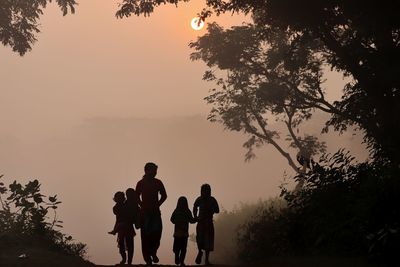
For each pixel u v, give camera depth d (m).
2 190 17.61
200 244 17.30
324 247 15.59
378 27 23.12
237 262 20.55
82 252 18.55
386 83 24.59
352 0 22.36
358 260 13.73
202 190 17.66
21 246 15.91
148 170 15.95
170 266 16.22
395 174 14.73
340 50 25.89
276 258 17.06
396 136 22.11
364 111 27.72
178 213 16.94
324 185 17.23
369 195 14.62
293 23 25.25
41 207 17.94
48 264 13.92
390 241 12.96
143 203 15.73
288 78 45.25
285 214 19.02
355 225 14.63
